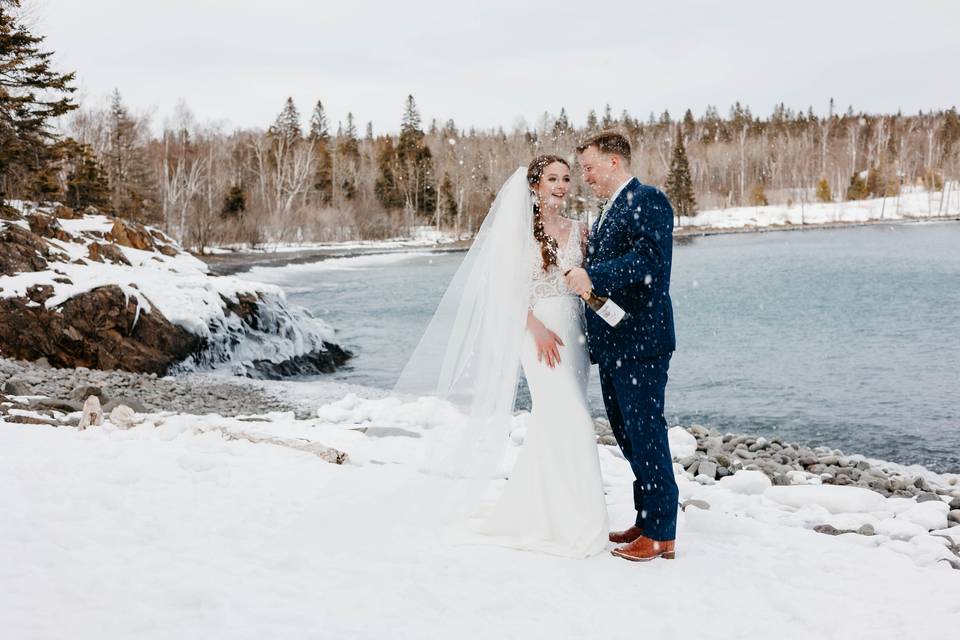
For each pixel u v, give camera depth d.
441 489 4.00
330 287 32.44
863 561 3.61
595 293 3.48
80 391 8.50
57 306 13.86
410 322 22.72
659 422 3.58
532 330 3.86
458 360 4.08
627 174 3.79
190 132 72.81
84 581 2.79
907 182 110.88
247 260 45.56
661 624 2.78
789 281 30.52
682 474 6.09
